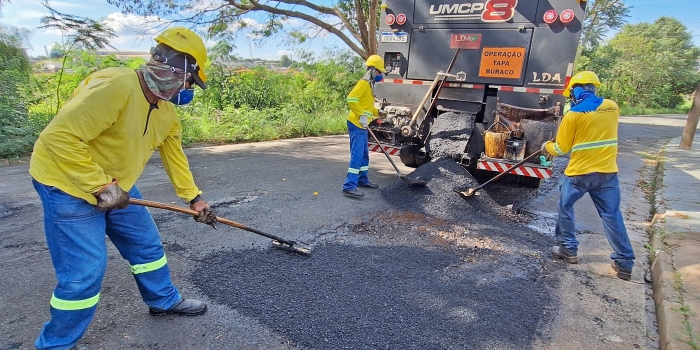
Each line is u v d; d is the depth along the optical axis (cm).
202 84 225
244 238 402
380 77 563
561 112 528
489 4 566
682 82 4544
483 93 591
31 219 429
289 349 246
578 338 278
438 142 602
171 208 252
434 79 623
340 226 450
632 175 839
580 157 365
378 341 258
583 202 621
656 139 1466
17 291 293
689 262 384
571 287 348
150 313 272
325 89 1573
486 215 515
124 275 319
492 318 292
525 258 398
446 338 266
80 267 207
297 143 1027
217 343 248
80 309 213
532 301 320
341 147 984
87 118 186
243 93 1347
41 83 1036
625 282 364
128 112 200
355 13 1443
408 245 409
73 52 983
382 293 315
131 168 216
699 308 305
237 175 654
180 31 212
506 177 664
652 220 542
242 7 1273
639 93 4134
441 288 329
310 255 371
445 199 525
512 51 556
